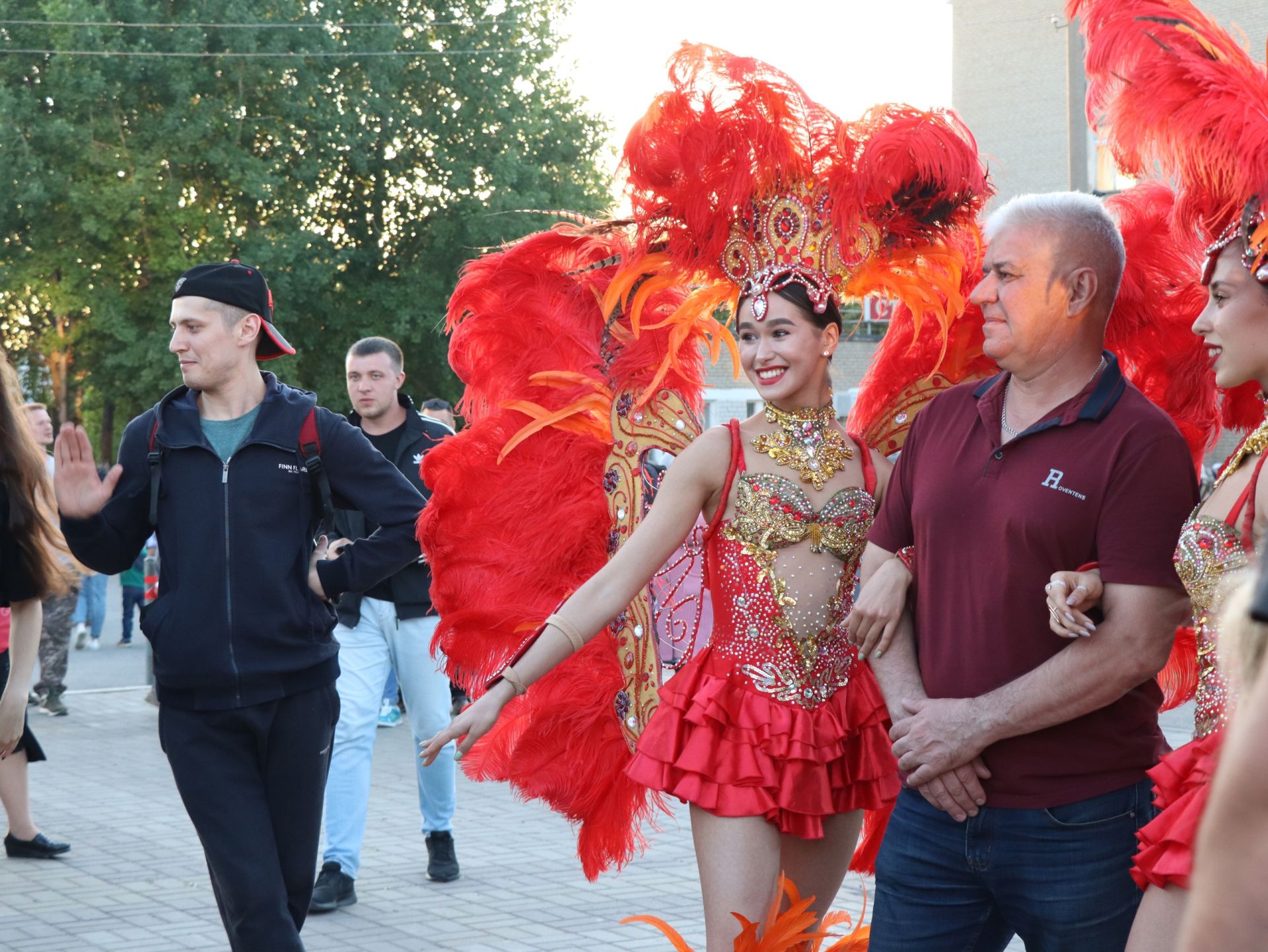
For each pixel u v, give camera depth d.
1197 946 1.04
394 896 5.41
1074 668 2.33
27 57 25.72
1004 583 2.44
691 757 2.85
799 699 2.91
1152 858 2.18
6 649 5.70
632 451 3.30
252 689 3.43
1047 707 2.35
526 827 6.57
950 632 2.52
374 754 8.59
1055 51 22.47
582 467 3.33
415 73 28.23
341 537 5.47
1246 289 2.27
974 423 2.57
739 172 2.94
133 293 26.41
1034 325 2.45
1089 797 2.41
